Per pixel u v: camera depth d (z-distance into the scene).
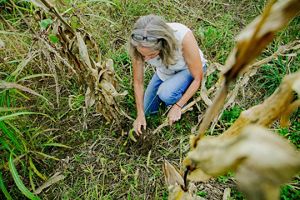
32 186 1.98
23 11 2.58
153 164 2.12
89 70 1.81
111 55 2.57
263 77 2.41
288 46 1.58
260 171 0.51
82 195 2.05
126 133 2.24
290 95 0.77
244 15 2.85
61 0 2.02
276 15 0.58
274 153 0.50
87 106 2.01
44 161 2.15
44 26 1.69
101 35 2.69
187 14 2.85
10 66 2.36
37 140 2.20
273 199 0.53
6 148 1.95
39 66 2.37
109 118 2.19
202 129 0.82
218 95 0.74
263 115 0.82
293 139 2.09
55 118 2.30
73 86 2.42
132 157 2.17
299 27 2.59
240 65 0.65
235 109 2.27
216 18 2.86
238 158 0.54
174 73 2.14
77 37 1.70
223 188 1.99
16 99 2.28
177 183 1.26
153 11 2.84
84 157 2.18
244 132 0.55
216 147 0.65
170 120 2.12
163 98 2.19
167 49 1.83
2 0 2.38
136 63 2.03
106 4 2.77
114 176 2.11
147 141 2.16
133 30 1.75
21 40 2.32
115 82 2.09
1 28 2.45
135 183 2.07
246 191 0.53
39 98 2.34
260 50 0.62
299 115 2.20
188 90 2.09
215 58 2.50
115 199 2.04
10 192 2.06
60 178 2.07
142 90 2.15
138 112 2.16
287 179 0.50
